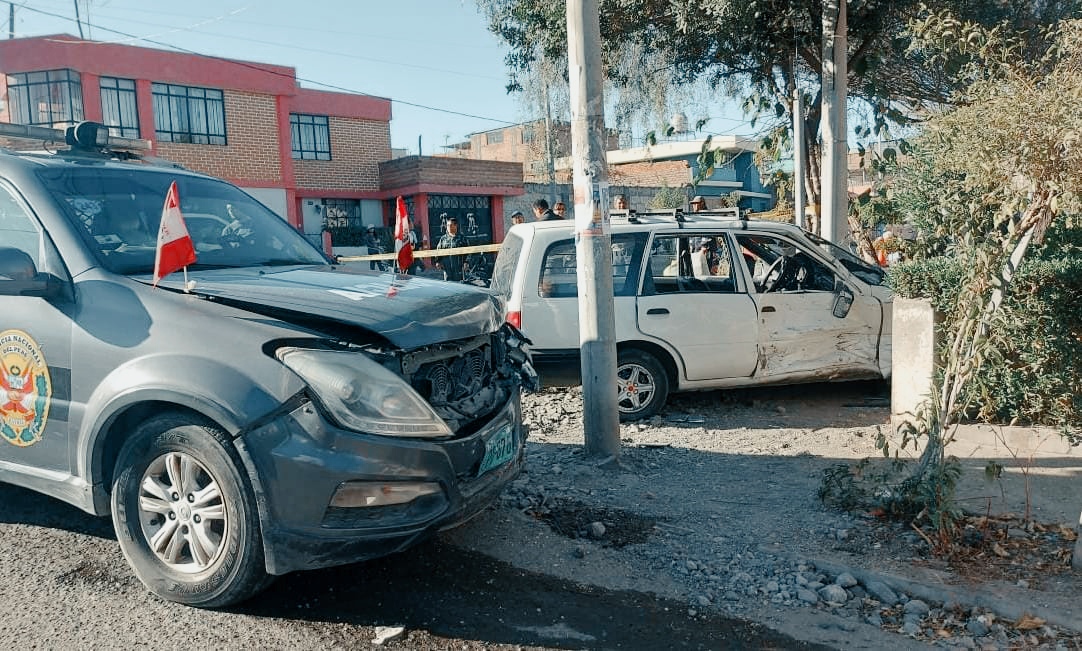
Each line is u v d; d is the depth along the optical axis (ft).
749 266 26.96
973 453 18.83
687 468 19.89
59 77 64.69
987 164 14.19
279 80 75.51
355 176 84.84
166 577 12.52
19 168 14.60
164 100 69.67
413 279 15.08
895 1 35.32
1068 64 13.75
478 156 154.30
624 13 38.83
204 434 11.75
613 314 19.70
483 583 13.79
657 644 12.07
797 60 41.22
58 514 16.26
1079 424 20.24
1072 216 14.21
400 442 11.69
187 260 12.39
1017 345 20.26
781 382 24.94
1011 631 12.21
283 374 11.55
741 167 115.55
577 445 21.65
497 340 14.83
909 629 12.40
